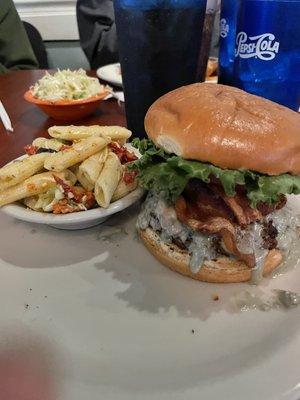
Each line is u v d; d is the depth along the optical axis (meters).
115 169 0.23
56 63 0.89
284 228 0.21
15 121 0.39
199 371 0.15
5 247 0.23
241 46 0.27
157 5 0.24
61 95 0.36
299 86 0.28
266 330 0.18
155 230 0.22
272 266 0.21
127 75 0.28
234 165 0.18
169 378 0.15
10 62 0.66
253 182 0.19
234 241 0.19
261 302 0.19
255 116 0.18
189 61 0.27
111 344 0.17
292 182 0.18
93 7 0.69
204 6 0.26
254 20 0.25
